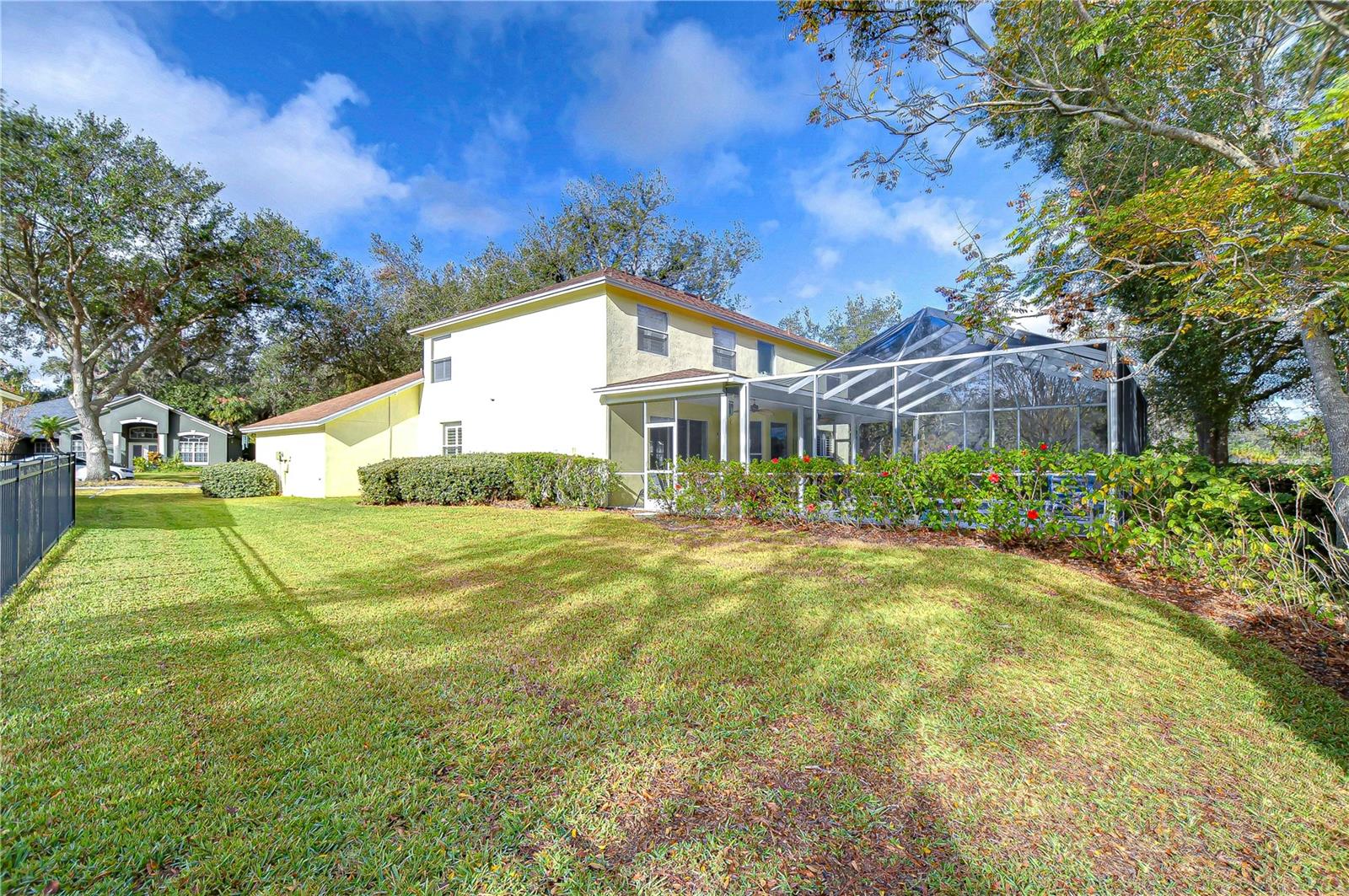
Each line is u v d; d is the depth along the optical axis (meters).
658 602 5.48
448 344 18.38
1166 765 2.79
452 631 4.62
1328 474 6.63
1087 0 6.35
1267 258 5.78
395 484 15.52
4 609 5.08
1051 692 3.54
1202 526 6.05
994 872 2.08
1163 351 7.21
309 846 2.12
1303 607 5.04
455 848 2.14
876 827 2.31
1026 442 12.17
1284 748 2.95
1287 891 2.02
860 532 9.06
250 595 5.71
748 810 2.40
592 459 13.12
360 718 3.12
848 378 12.08
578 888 1.96
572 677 3.72
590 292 14.30
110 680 3.54
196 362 26.08
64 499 9.25
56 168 18.03
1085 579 6.19
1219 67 6.69
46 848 2.06
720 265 32.06
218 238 21.78
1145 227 6.12
